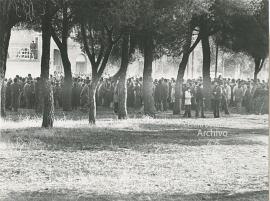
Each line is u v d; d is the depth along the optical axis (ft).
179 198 34.04
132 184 38.81
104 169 45.14
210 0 95.20
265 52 133.90
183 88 121.19
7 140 59.77
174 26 88.99
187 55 111.34
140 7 74.69
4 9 58.90
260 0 110.52
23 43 175.94
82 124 80.02
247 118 103.04
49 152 53.83
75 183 38.91
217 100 104.22
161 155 54.19
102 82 122.21
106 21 72.18
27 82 114.73
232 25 123.95
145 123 86.58
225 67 203.51
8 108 110.63
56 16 95.40
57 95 120.26
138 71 208.95
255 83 118.93
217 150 58.65
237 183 39.58
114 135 69.82
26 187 37.14
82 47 111.86
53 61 182.29
